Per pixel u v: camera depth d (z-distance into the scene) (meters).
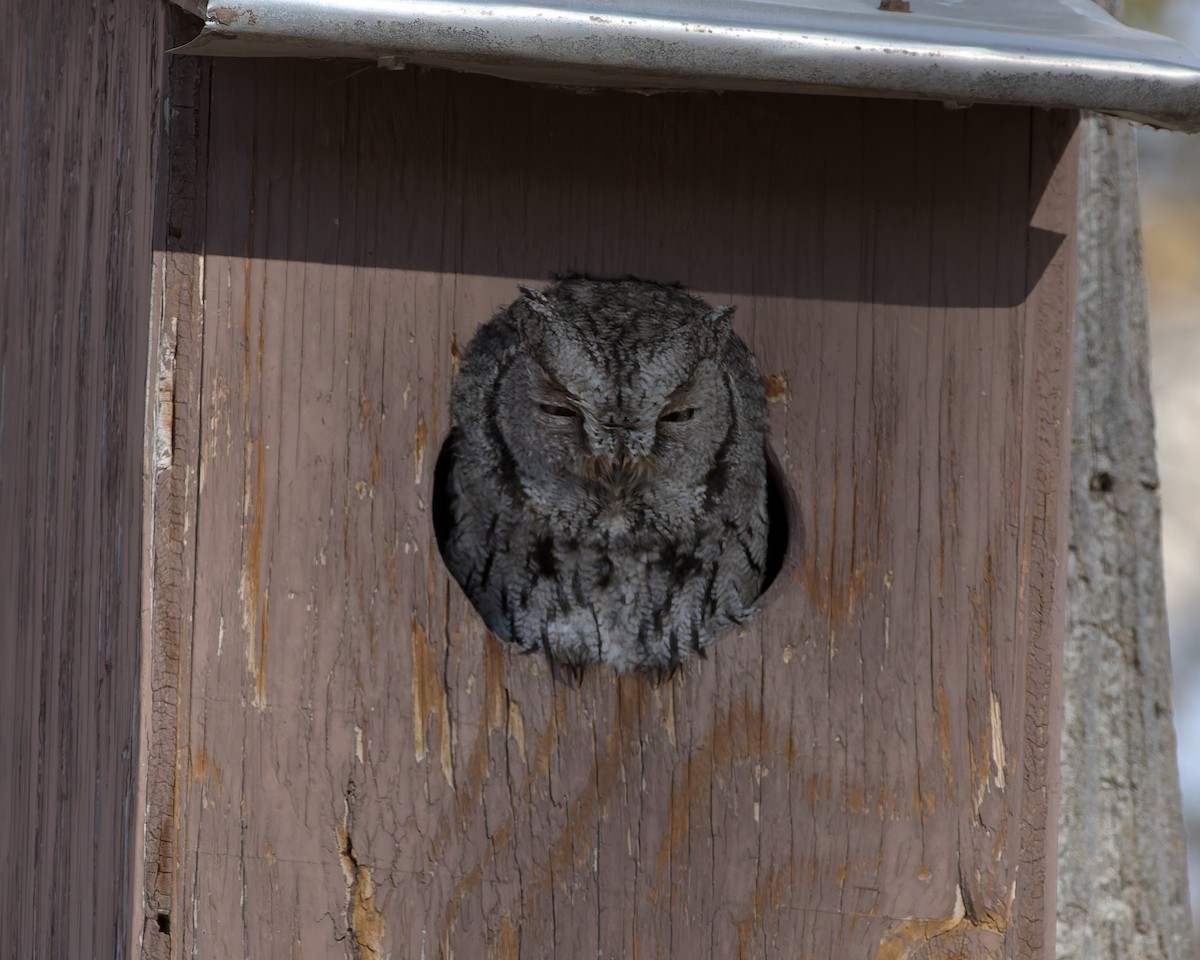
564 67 6.55
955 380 7.79
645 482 8.23
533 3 6.30
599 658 7.70
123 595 7.28
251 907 7.32
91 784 7.64
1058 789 7.89
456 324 7.56
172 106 7.12
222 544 7.31
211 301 7.28
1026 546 7.77
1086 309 9.60
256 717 7.34
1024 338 7.79
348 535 7.43
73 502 8.03
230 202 7.27
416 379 7.51
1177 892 9.68
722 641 7.73
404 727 7.46
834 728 7.73
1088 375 9.61
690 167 7.70
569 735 7.59
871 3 7.03
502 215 7.60
